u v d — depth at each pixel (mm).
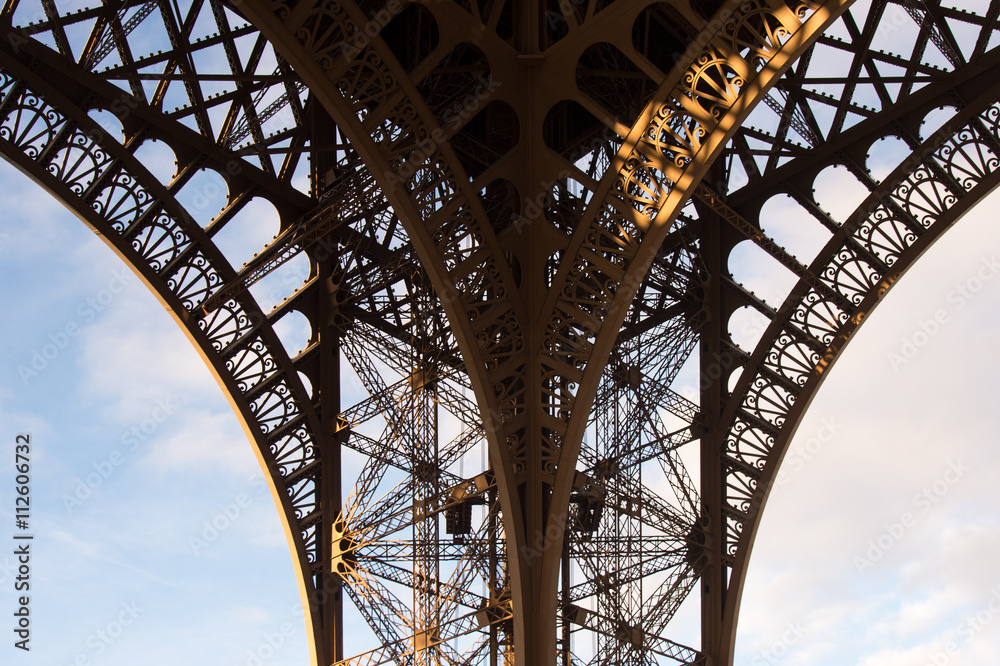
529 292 27750
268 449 31984
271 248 31500
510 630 34125
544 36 27234
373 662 33188
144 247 28891
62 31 26891
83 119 27344
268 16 22734
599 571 34969
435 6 24891
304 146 32875
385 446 34312
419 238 25703
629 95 33812
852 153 32094
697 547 34562
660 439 34844
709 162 24750
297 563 32750
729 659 33594
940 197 30062
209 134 30266
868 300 30984
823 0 23219
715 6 31594
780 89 32812
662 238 25422
